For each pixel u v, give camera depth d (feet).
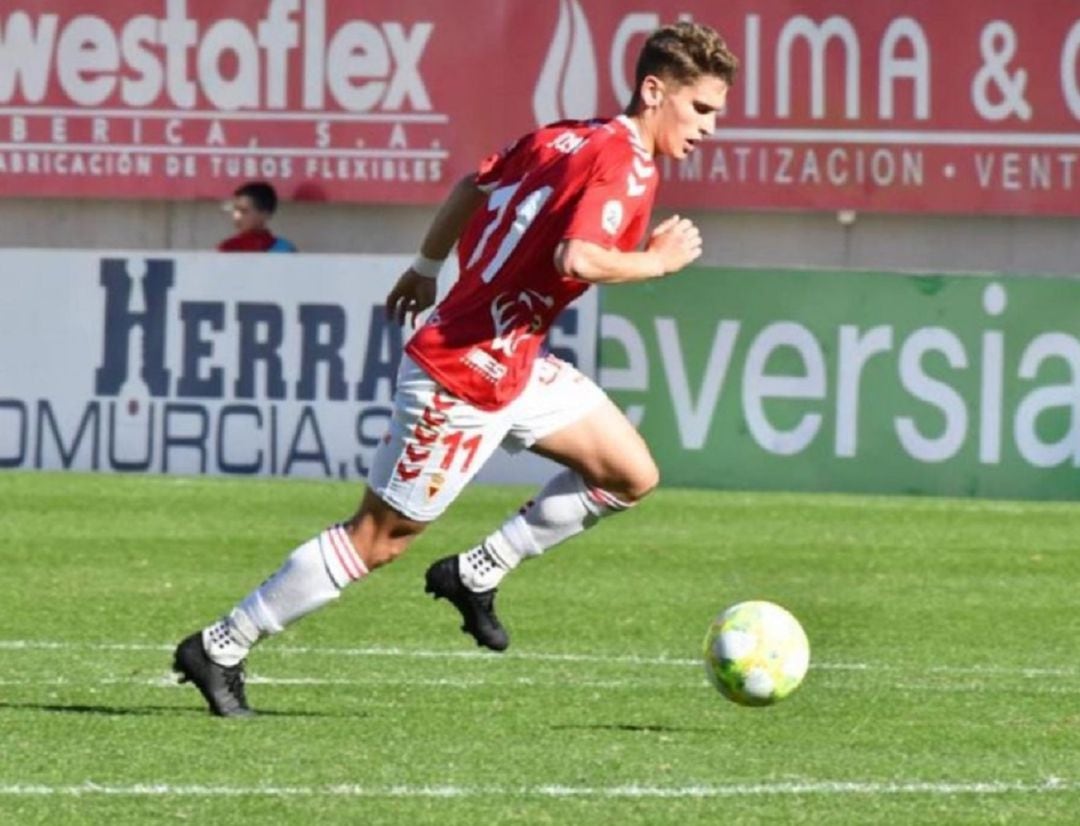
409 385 83.97
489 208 84.33
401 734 83.41
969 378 187.52
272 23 224.53
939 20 219.41
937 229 227.40
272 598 85.51
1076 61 218.79
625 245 82.74
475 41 223.10
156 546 149.38
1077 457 186.70
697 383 189.88
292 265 191.93
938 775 77.20
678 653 108.68
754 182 222.69
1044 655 109.81
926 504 182.50
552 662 104.99
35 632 112.16
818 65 220.84
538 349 87.15
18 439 196.03
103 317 194.29
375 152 224.94
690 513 172.96
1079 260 226.79
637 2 221.25
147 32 225.56
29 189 227.40
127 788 72.43
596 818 69.05
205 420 193.67
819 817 69.87
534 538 90.58
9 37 226.17
